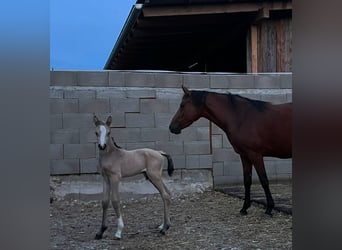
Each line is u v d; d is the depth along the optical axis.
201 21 7.14
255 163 4.67
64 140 5.96
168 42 8.43
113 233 4.24
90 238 4.06
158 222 4.70
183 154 6.36
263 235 3.96
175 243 3.81
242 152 4.75
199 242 3.82
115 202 4.02
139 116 6.21
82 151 6.00
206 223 4.53
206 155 6.44
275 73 6.64
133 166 4.12
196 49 9.41
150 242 3.88
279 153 4.70
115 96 6.14
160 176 4.28
